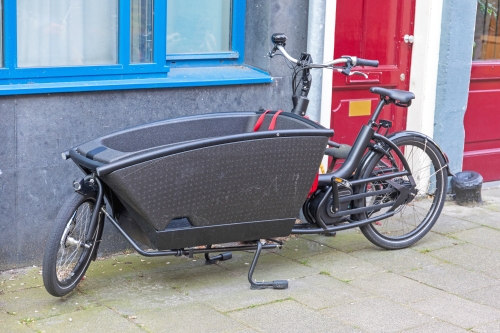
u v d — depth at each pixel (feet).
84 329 11.51
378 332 11.62
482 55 20.98
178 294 13.02
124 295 12.92
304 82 14.55
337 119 18.84
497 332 11.73
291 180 13.03
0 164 13.43
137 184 11.75
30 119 13.57
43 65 14.08
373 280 13.92
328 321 11.99
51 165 13.98
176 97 15.15
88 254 12.82
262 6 16.24
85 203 12.94
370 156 14.94
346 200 14.51
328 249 15.67
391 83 19.52
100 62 14.70
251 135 12.32
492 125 21.38
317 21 16.58
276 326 11.75
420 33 19.24
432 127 19.75
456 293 13.38
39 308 12.30
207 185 12.33
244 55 16.98
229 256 14.76
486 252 15.71
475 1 19.56
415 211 18.11
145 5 14.83
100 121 14.33
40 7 13.89
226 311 12.30
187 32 16.37
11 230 13.83
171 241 12.53
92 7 14.42
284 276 14.02
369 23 18.84
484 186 21.33
